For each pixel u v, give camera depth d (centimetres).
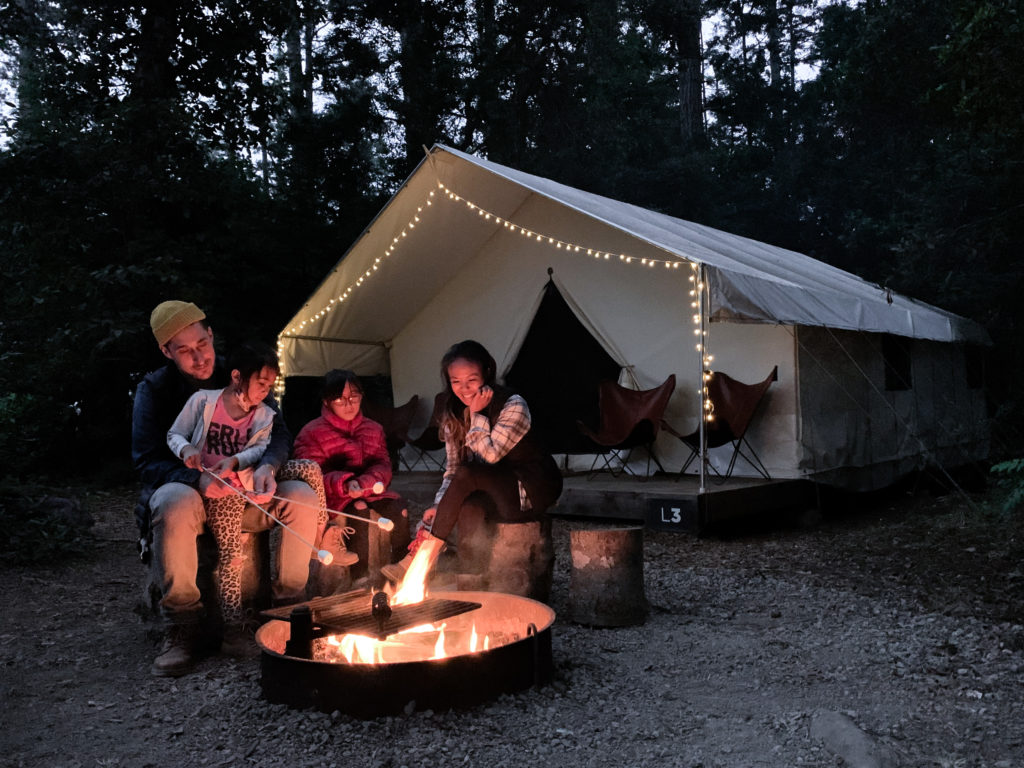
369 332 959
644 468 832
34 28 1304
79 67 1221
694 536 660
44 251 1035
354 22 1798
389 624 293
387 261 845
